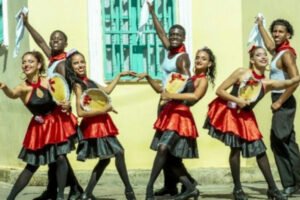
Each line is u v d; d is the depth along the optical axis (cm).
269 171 909
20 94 880
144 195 1013
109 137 895
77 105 897
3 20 1200
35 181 1109
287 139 968
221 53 1136
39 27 1109
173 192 969
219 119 901
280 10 1191
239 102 884
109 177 1108
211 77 941
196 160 1130
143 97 1126
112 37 1127
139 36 1027
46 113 884
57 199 882
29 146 879
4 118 1225
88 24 1116
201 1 1133
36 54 889
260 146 897
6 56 1209
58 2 1111
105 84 1120
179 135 891
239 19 1137
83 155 895
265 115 1177
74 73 907
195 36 1130
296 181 973
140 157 1126
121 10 1129
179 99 891
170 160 920
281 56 961
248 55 1145
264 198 966
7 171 1174
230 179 1123
